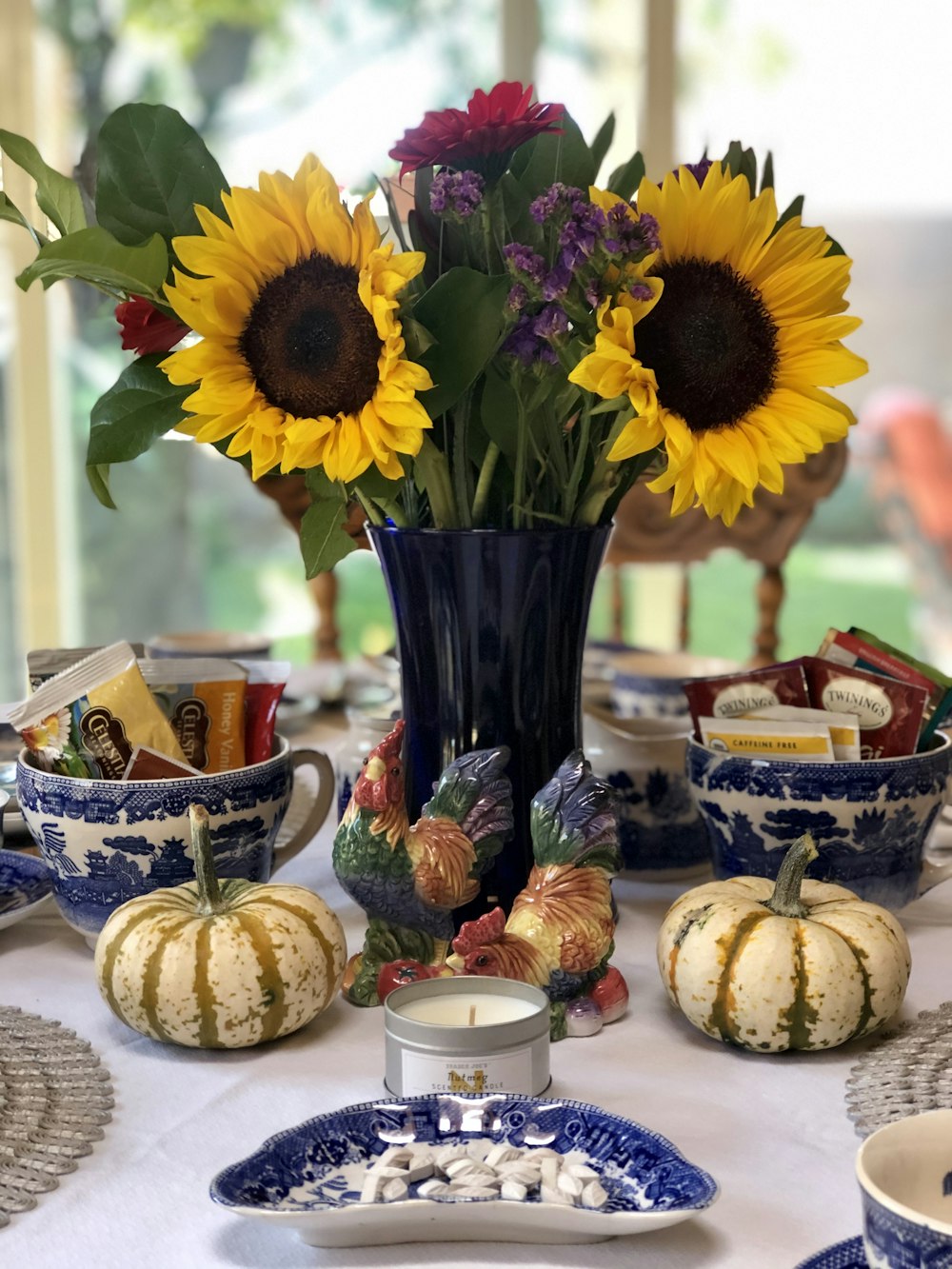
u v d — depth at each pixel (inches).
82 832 31.9
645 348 29.5
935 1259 16.4
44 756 33.1
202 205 32.7
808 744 33.8
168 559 125.1
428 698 33.1
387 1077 25.9
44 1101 25.5
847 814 32.8
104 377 118.0
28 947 34.8
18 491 118.9
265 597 128.4
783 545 75.7
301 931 28.3
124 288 32.2
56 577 122.0
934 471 155.6
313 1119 22.8
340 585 74.8
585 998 29.4
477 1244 21.0
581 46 126.0
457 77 123.0
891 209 149.3
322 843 43.4
